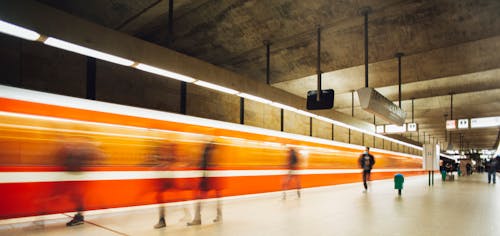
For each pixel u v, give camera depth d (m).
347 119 12.11
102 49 4.74
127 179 6.60
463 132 30.80
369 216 6.73
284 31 7.75
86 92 7.84
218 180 8.61
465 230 5.41
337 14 6.96
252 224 5.88
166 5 6.83
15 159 5.21
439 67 10.06
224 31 7.93
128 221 5.95
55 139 5.69
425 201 9.42
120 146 6.56
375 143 27.19
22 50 6.77
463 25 7.04
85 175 5.99
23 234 4.94
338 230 5.39
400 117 9.80
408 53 8.46
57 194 5.63
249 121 13.09
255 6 6.94
